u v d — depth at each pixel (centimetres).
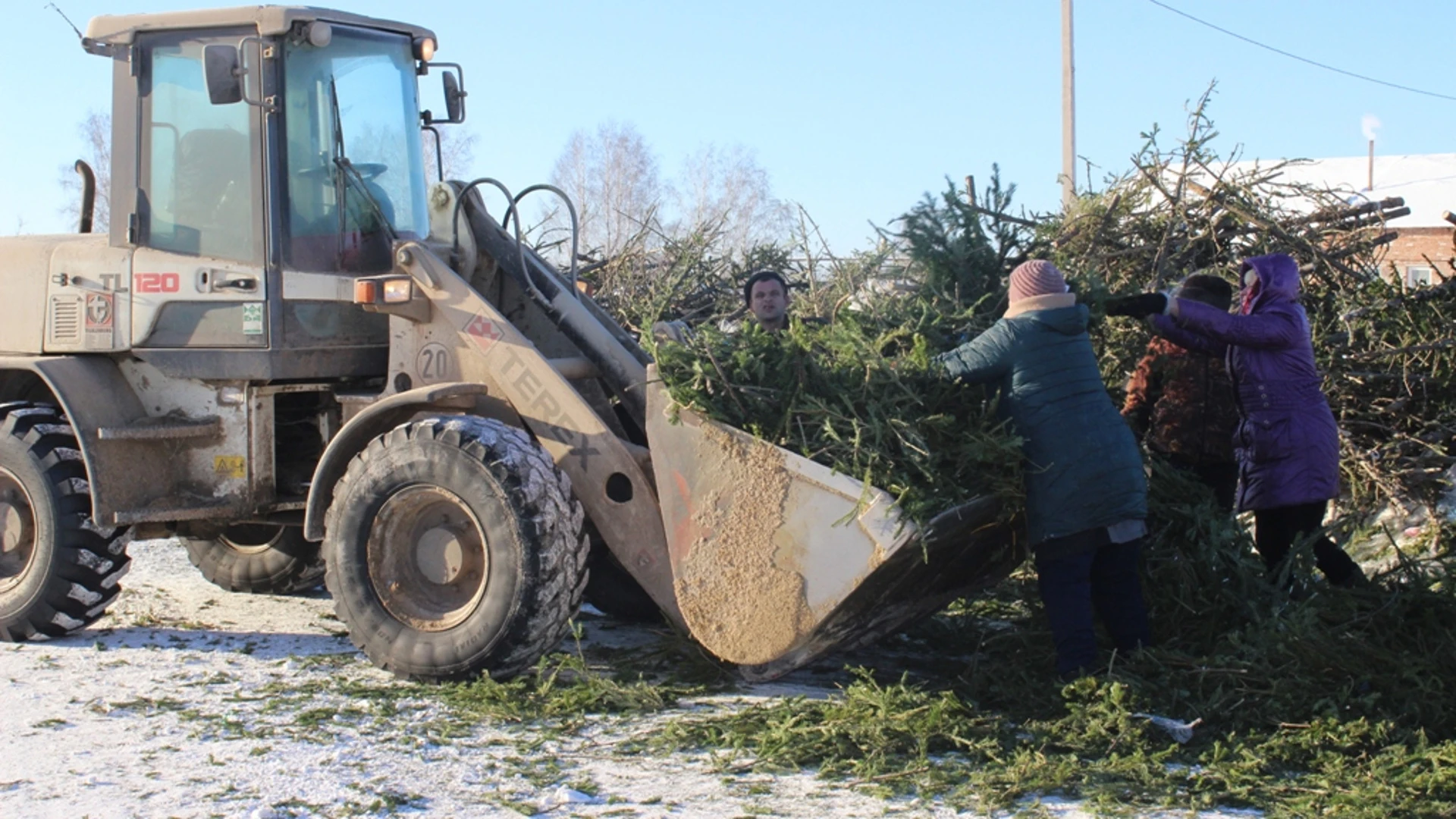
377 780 388
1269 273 525
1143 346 625
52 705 473
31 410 598
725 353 474
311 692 493
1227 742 407
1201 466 550
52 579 580
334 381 589
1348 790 366
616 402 578
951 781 383
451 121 629
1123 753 404
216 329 564
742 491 459
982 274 555
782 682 508
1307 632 445
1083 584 459
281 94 558
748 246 1034
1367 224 757
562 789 374
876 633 504
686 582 468
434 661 498
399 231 597
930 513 432
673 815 358
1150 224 708
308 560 704
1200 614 493
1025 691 460
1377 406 721
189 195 573
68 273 596
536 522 484
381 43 603
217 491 578
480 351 534
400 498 506
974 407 478
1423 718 417
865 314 521
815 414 459
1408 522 684
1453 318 723
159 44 579
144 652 567
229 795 374
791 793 377
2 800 369
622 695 476
